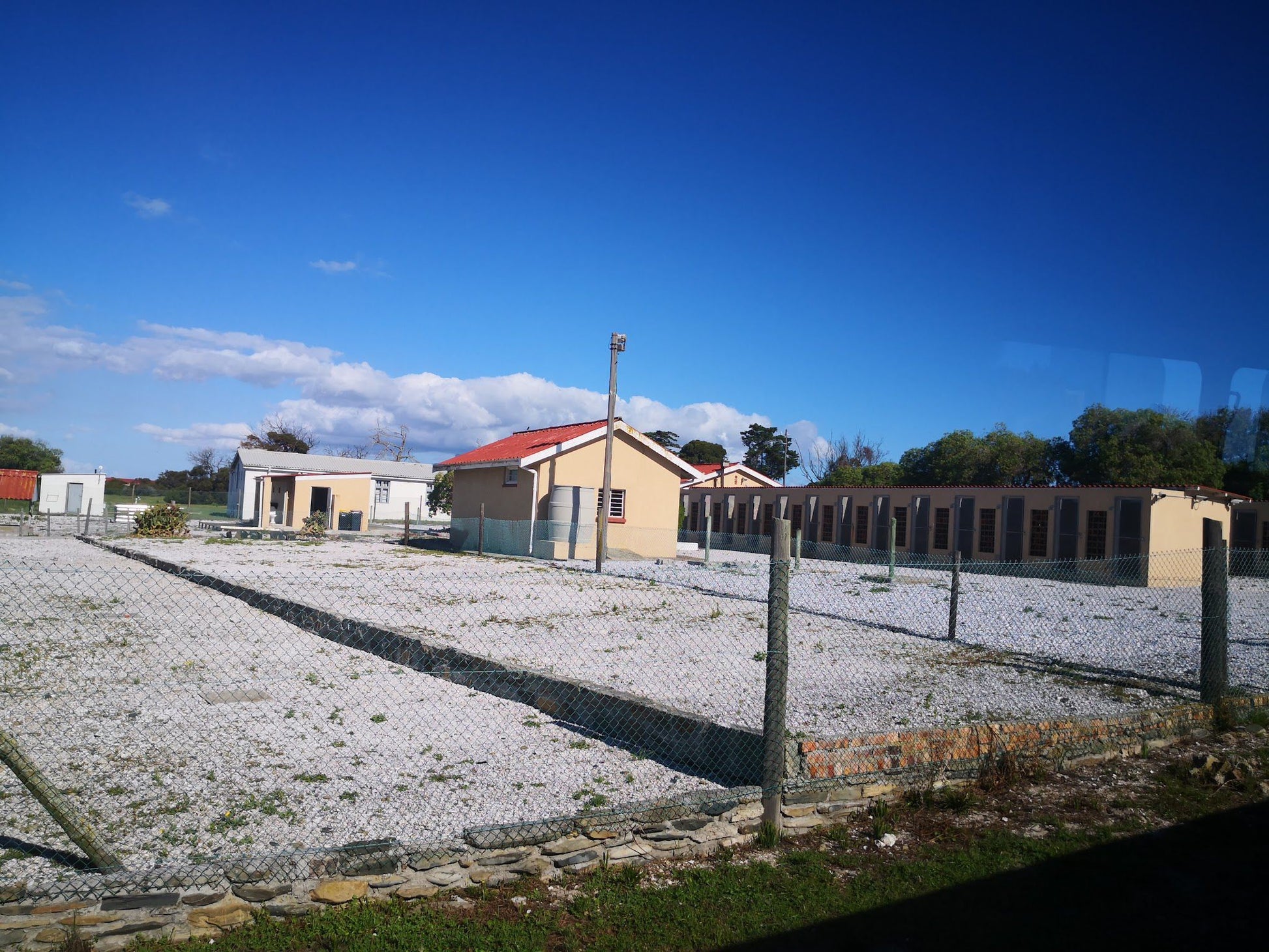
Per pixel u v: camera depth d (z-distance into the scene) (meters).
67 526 30.41
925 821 4.96
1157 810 5.22
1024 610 13.80
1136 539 21.17
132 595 12.10
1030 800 5.34
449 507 47.91
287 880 3.62
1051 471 34.34
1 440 56.31
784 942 3.61
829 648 9.59
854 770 5.05
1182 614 14.08
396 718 6.53
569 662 8.26
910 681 7.88
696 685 7.39
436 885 3.87
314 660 8.44
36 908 3.27
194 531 30.72
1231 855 4.58
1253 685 8.20
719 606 12.93
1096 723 6.16
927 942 3.64
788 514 32.59
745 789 4.76
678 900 3.94
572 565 20.17
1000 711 6.77
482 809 4.73
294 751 5.66
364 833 4.38
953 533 25.95
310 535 29.83
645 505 24.77
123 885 3.42
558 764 5.55
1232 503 23.92
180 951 3.33
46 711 6.32
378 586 13.92
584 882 4.09
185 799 4.75
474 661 7.65
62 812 3.59
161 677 7.46
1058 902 4.02
